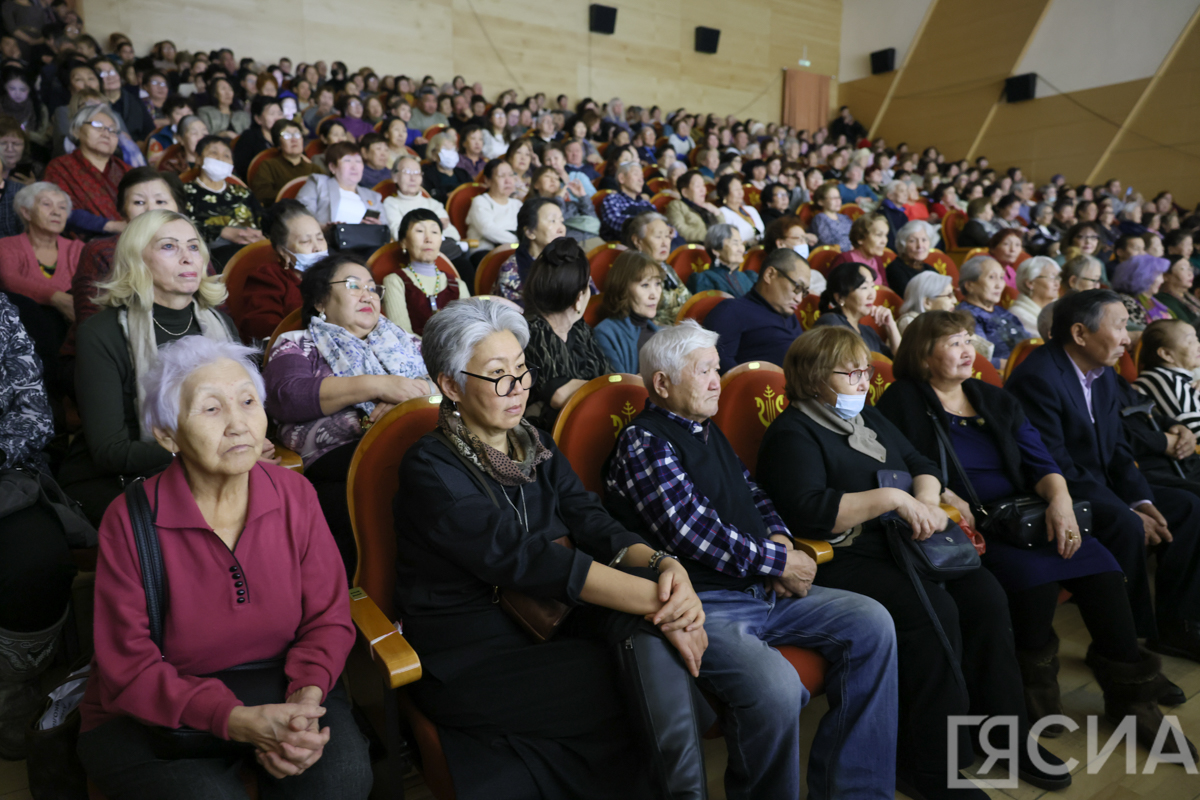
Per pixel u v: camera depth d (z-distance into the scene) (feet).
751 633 5.24
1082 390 8.16
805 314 12.76
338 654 4.21
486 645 4.66
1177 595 7.95
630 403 6.51
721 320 10.21
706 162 30.01
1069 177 39.58
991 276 12.14
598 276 12.23
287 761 3.72
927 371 7.41
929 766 5.57
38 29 23.93
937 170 38.27
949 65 43.47
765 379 7.38
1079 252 18.94
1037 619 6.54
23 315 7.93
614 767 4.37
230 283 9.32
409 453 4.83
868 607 5.38
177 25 28.68
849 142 45.14
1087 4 38.04
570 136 29.14
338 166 13.48
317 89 26.91
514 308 5.16
